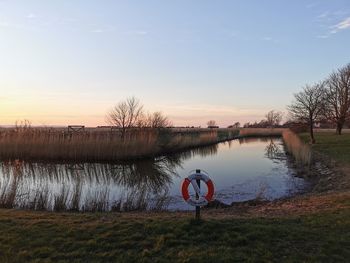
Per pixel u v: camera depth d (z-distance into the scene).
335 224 8.80
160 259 6.77
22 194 14.62
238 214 11.37
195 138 49.44
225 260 6.70
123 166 27.67
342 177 19.58
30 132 31.45
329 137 50.31
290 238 7.80
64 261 6.66
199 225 8.33
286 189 18.62
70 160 28.95
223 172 25.09
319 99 43.34
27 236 7.88
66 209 12.88
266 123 129.50
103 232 8.10
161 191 18.23
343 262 6.70
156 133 34.78
